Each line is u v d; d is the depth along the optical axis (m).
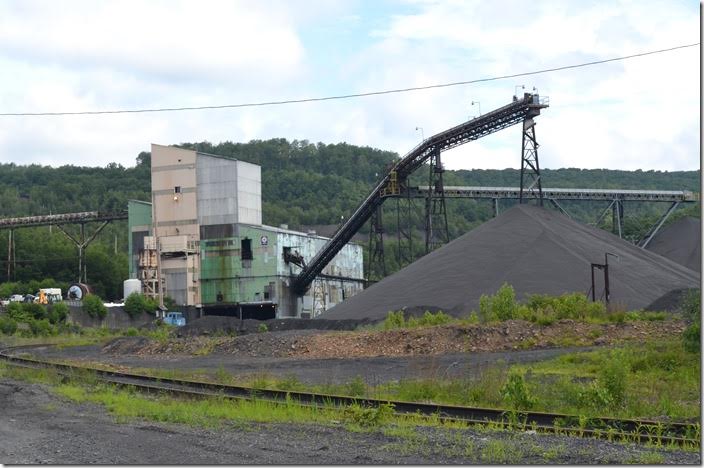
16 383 28.34
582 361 30.33
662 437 14.93
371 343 39.84
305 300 96.44
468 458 13.03
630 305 52.91
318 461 12.81
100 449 14.02
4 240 133.38
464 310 53.25
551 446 14.02
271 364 35.81
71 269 133.50
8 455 13.52
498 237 65.31
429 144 77.94
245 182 94.81
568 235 66.00
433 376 25.69
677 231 104.75
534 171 73.25
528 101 71.75
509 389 20.64
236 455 13.34
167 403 21.70
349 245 107.38
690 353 28.98
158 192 95.38
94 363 38.62
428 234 79.50
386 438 15.06
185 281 93.50
